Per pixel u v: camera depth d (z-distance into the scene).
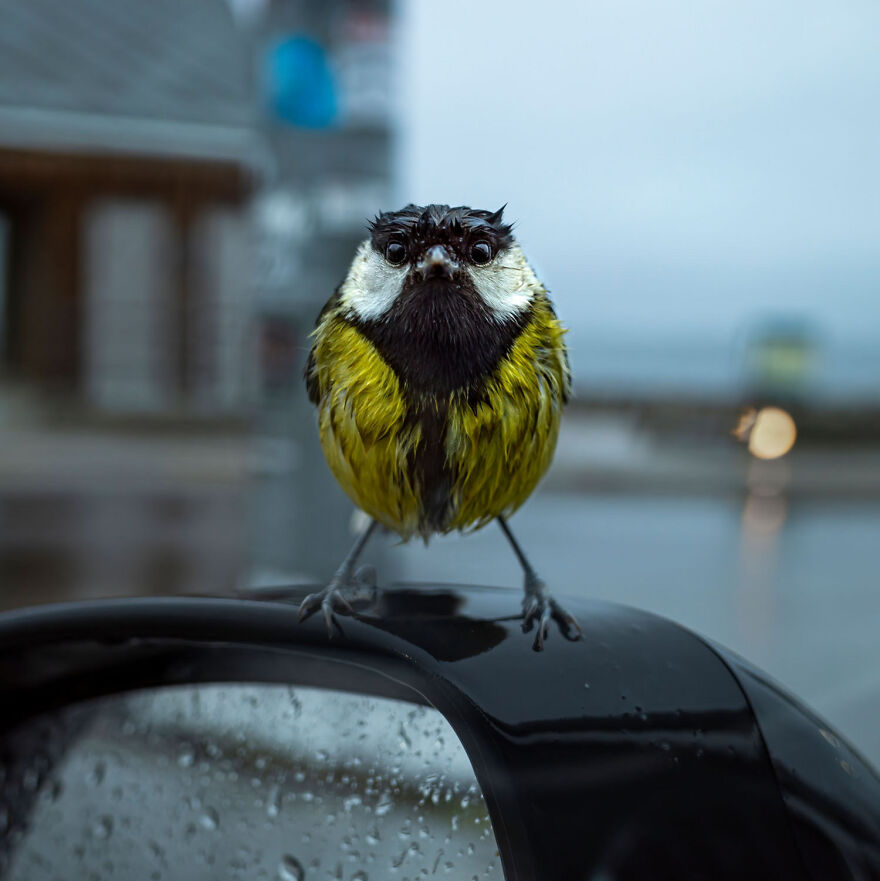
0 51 2.41
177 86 2.46
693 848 0.21
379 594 0.26
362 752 0.25
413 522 0.27
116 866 0.27
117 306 2.59
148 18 2.51
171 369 2.62
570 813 0.21
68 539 1.36
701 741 0.22
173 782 0.26
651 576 1.17
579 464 2.34
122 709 0.27
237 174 2.49
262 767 0.26
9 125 2.37
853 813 0.22
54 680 0.27
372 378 0.26
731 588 1.10
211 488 1.90
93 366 2.60
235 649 0.25
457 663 0.22
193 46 2.51
